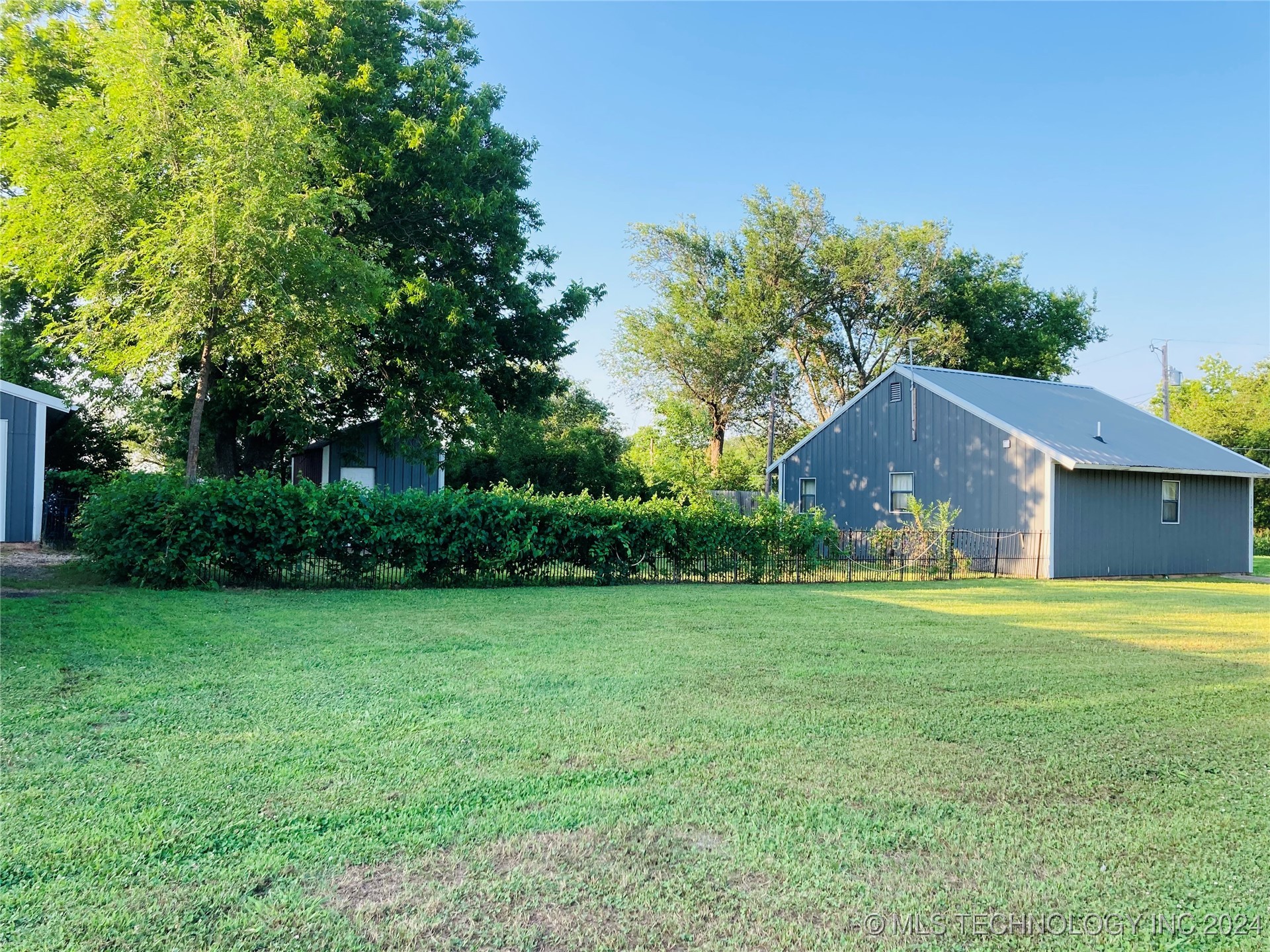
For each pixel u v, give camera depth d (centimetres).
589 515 1280
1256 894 257
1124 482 1752
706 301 3869
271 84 1166
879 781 354
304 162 1214
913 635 775
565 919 232
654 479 2105
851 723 445
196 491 1037
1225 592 1366
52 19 1628
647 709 466
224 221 1092
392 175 1592
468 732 414
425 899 242
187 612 804
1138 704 503
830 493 2208
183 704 454
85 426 1984
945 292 3656
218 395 1686
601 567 1276
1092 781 360
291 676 533
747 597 1107
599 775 352
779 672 578
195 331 1176
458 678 540
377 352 1744
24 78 1374
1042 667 619
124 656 578
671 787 341
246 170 1121
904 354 3625
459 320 1641
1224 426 3322
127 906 232
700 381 3581
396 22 1906
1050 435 1741
